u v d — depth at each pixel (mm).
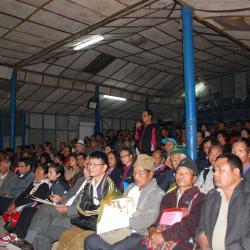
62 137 14164
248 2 4473
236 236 2365
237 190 2479
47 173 5098
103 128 15742
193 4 5078
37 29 6996
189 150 5148
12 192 6234
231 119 13438
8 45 7953
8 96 11219
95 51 9766
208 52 10133
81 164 5566
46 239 4137
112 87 13008
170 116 16828
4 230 5371
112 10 6164
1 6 5867
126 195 3584
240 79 13312
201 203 2842
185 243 2799
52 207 4375
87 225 3613
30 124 13133
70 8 6039
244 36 6281
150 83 13562
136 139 6062
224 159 2561
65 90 11938
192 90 5293
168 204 3068
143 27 7852
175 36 8609
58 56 9391
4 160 6547
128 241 3154
